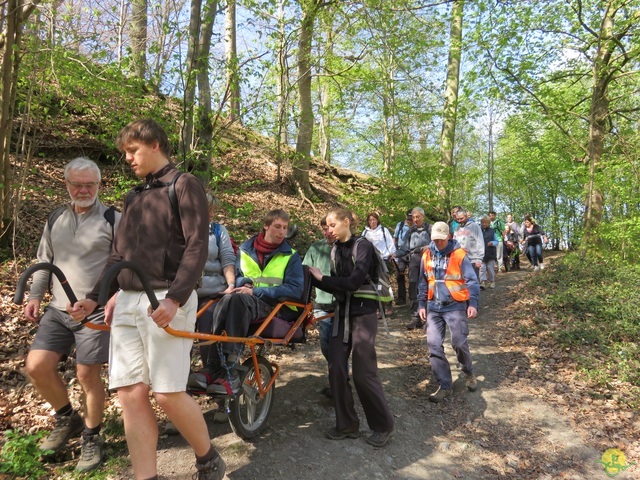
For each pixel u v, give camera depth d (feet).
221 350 11.05
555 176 78.95
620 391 17.75
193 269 7.86
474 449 14.02
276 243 13.24
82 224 10.59
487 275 36.35
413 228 29.01
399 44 36.32
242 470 11.26
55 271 8.01
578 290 28.02
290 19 30.42
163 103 24.36
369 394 12.93
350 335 13.28
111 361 8.40
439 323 17.33
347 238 13.48
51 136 30.35
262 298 12.52
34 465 10.09
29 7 20.34
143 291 8.42
